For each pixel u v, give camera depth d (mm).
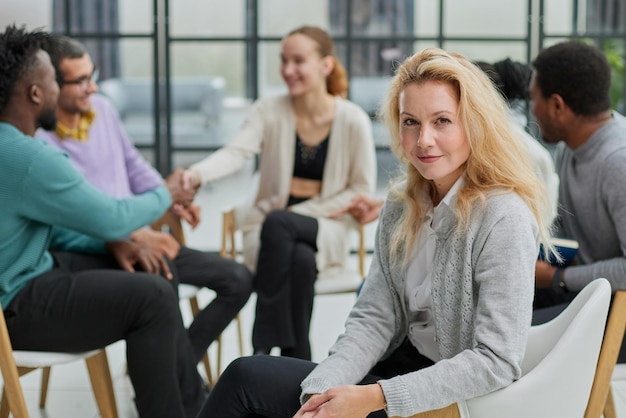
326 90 4418
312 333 5055
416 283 2391
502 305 2115
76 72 3877
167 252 3748
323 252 4125
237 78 6492
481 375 2088
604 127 3113
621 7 6402
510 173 2207
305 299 3955
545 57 3176
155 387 3240
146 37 6430
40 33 3312
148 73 6488
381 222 2469
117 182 4133
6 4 5137
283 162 4305
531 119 4977
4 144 3135
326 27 6449
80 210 3234
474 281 2215
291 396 2230
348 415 2061
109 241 3594
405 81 2225
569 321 2316
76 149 3996
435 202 2365
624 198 2973
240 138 4340
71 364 4633
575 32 6418
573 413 2230
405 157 2377
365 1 6434
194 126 6523
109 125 4195
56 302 3152
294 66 4207
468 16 6418
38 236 3225
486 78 2229
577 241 3225
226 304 3949
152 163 6559
